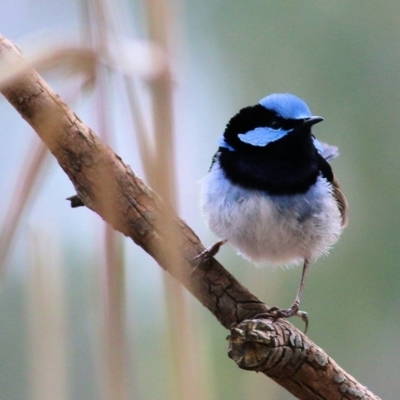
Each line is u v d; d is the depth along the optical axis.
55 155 3.15
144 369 3.19
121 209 3.15
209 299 3.17
